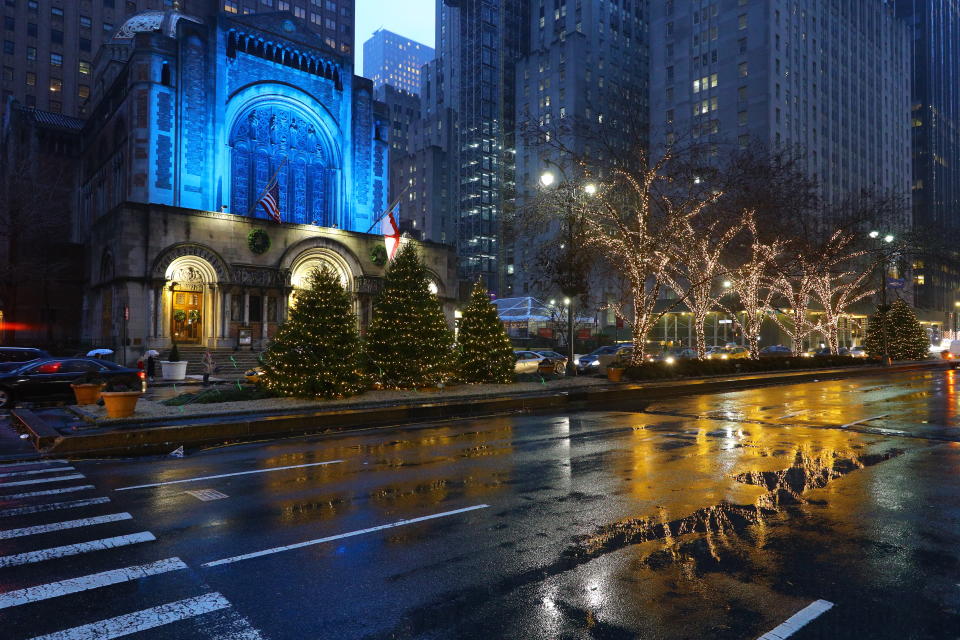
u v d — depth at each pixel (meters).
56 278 49.78
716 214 31.44
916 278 104.69
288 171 50.38
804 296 37.56
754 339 33.81
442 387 21.34
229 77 46.72
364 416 15.76
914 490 8.30
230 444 12.80
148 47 42.81
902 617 4.49
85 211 56.03
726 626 4.36
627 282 50.88
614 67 97.38
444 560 5.72
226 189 45.69
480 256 114.25
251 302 41.75
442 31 138.12
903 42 113.50
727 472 9.48
